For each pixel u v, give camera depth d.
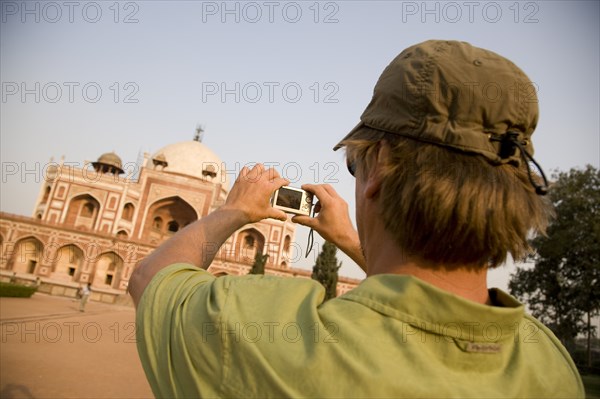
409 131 0.92
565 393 0.95
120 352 12.65
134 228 38.47
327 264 24.06
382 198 0.94
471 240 0.84
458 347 0.80
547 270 24.53
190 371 0.81
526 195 0.94
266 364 0.77
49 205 37.12
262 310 0.85
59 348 11.26
